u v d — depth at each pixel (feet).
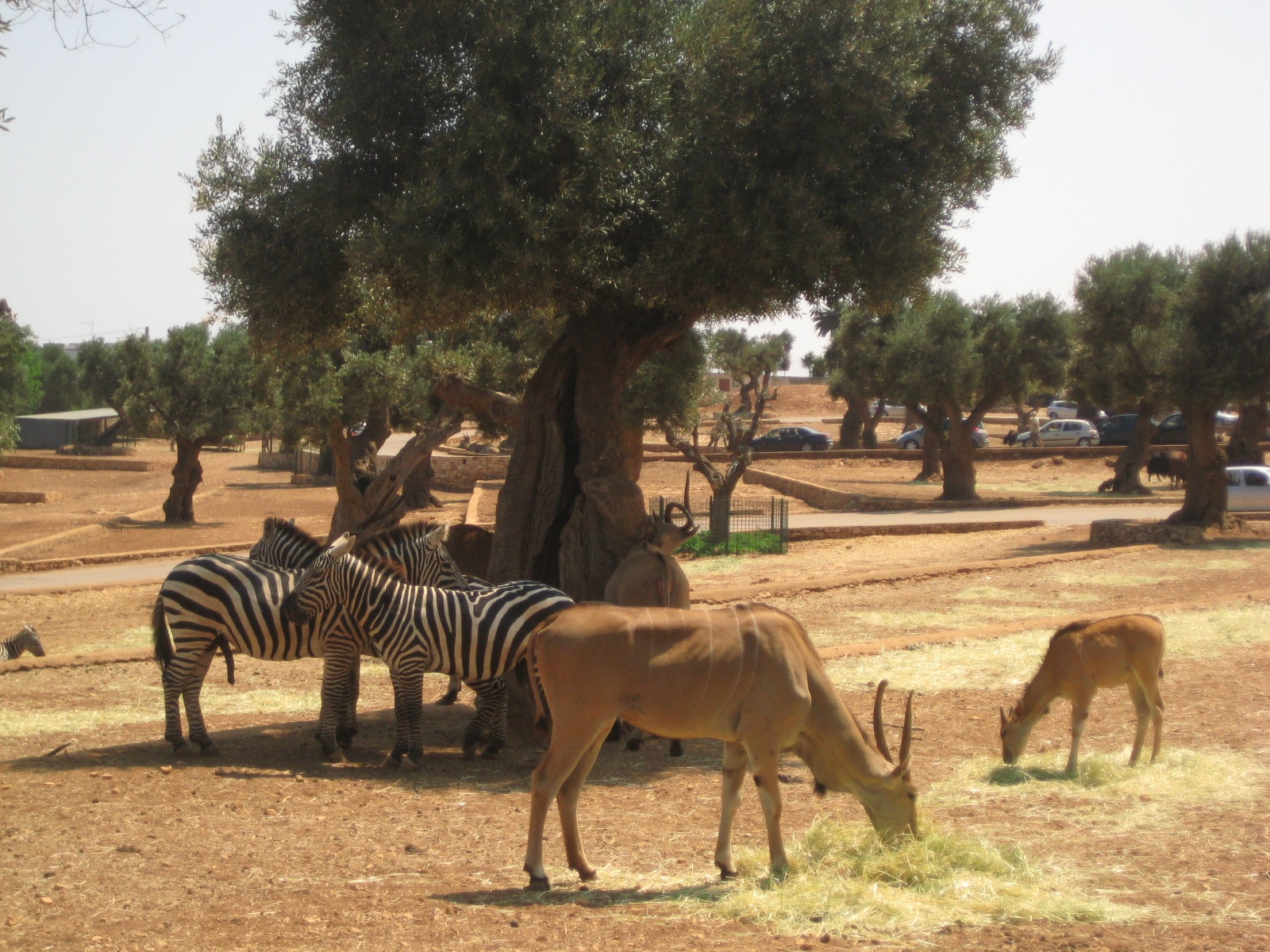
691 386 97.25
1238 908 19.26
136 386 131.44
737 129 36.11
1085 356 103.71
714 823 25.99
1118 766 29.43
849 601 66.69
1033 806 26.55
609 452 39.83
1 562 96.37
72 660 49.47
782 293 38.37
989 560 83.97
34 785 29.63
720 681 20.52
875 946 17.63
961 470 135.03
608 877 21.63
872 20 36.19
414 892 20.80
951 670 44.62
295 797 28.63
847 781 21.85
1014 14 39.58
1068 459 180.14
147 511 144.77
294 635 33.50
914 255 37.83
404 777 31.30
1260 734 32.83
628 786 30.07
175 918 19.36
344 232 38.14
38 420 259.60
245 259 38.14
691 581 83.10
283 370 80.43
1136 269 95.66
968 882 20.27
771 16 36.96
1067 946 17.48
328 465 187.83
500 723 34.30
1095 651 29.07
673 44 36.60
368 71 36.40
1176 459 147.84
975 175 40.93
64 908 20.01
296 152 38.27
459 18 35.60
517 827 25.77
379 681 48.44
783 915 18.99
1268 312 86.74
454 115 36.76
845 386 170.60
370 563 32.63
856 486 155.22
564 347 41.22
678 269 36.47
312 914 19.52
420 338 87.66
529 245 34.04
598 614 20.90
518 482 41.11
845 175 37.27
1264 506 108.88
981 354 132.26
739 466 104.17
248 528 127.34
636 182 35.94
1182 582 70.38
